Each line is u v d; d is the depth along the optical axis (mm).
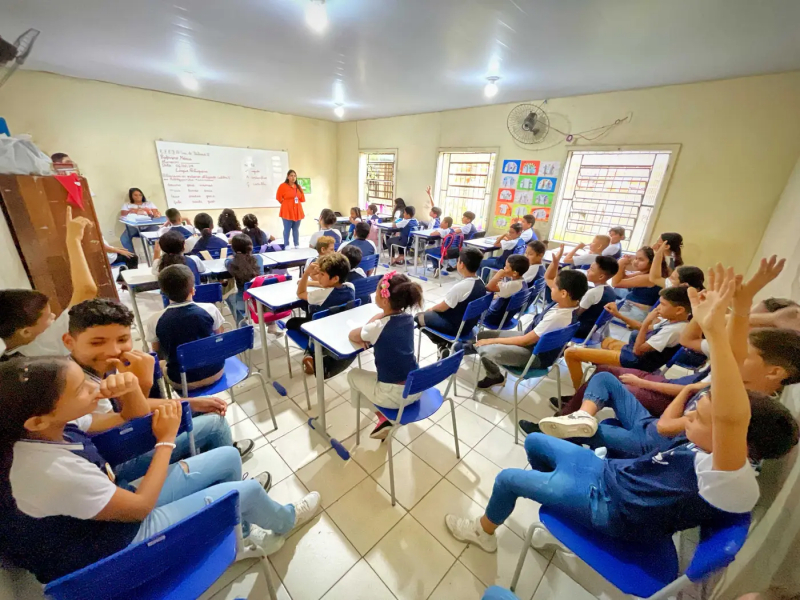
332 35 2551
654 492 885
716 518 808
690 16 1992
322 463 1736
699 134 3416
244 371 1842
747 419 723
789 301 1377
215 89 4621
